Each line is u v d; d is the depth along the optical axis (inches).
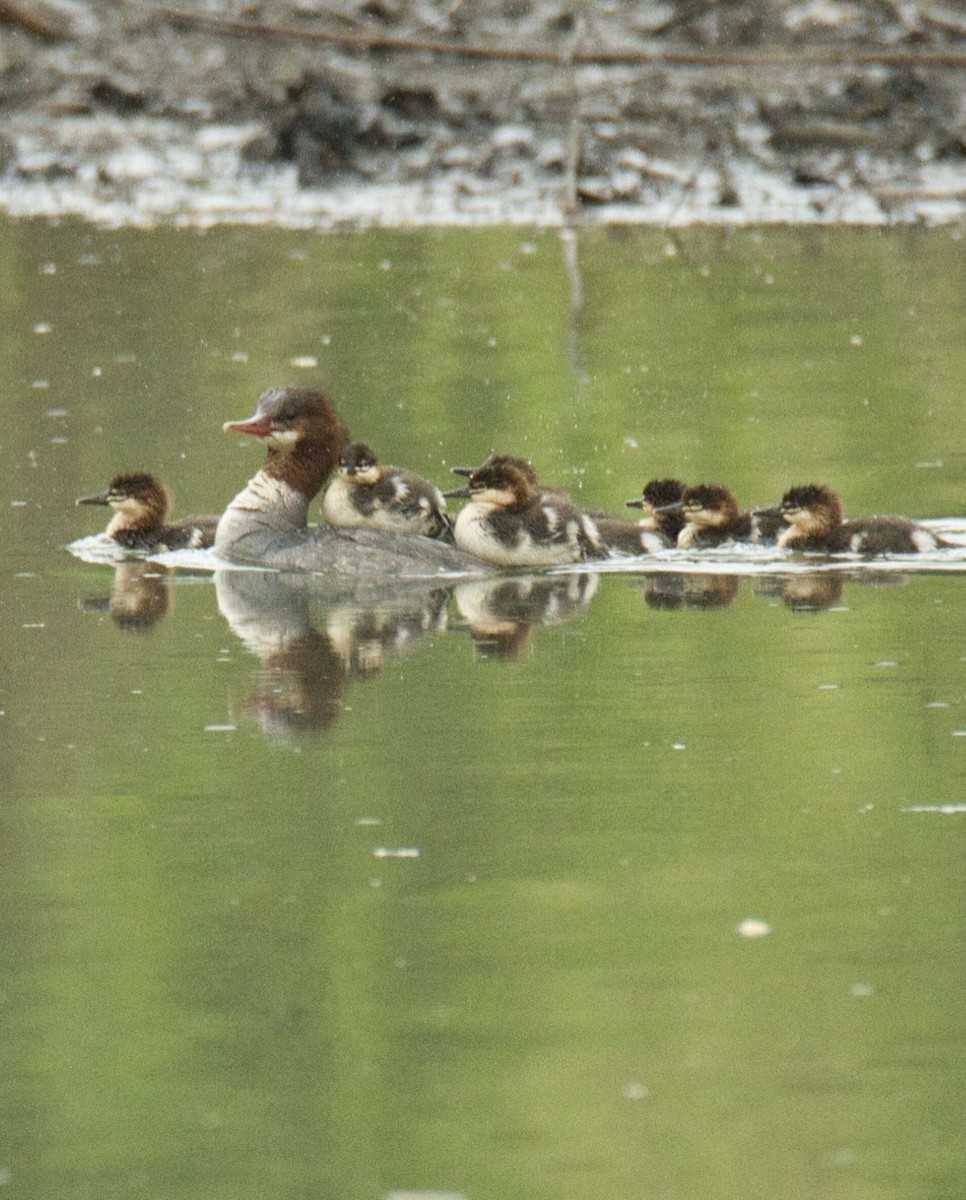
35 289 1083.3
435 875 369.1
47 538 650.8
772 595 575.5
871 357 906.7
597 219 1268.5
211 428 791.1
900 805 398.6
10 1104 295.6
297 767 426.9
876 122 1302.9
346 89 1337.4
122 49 1360.7
